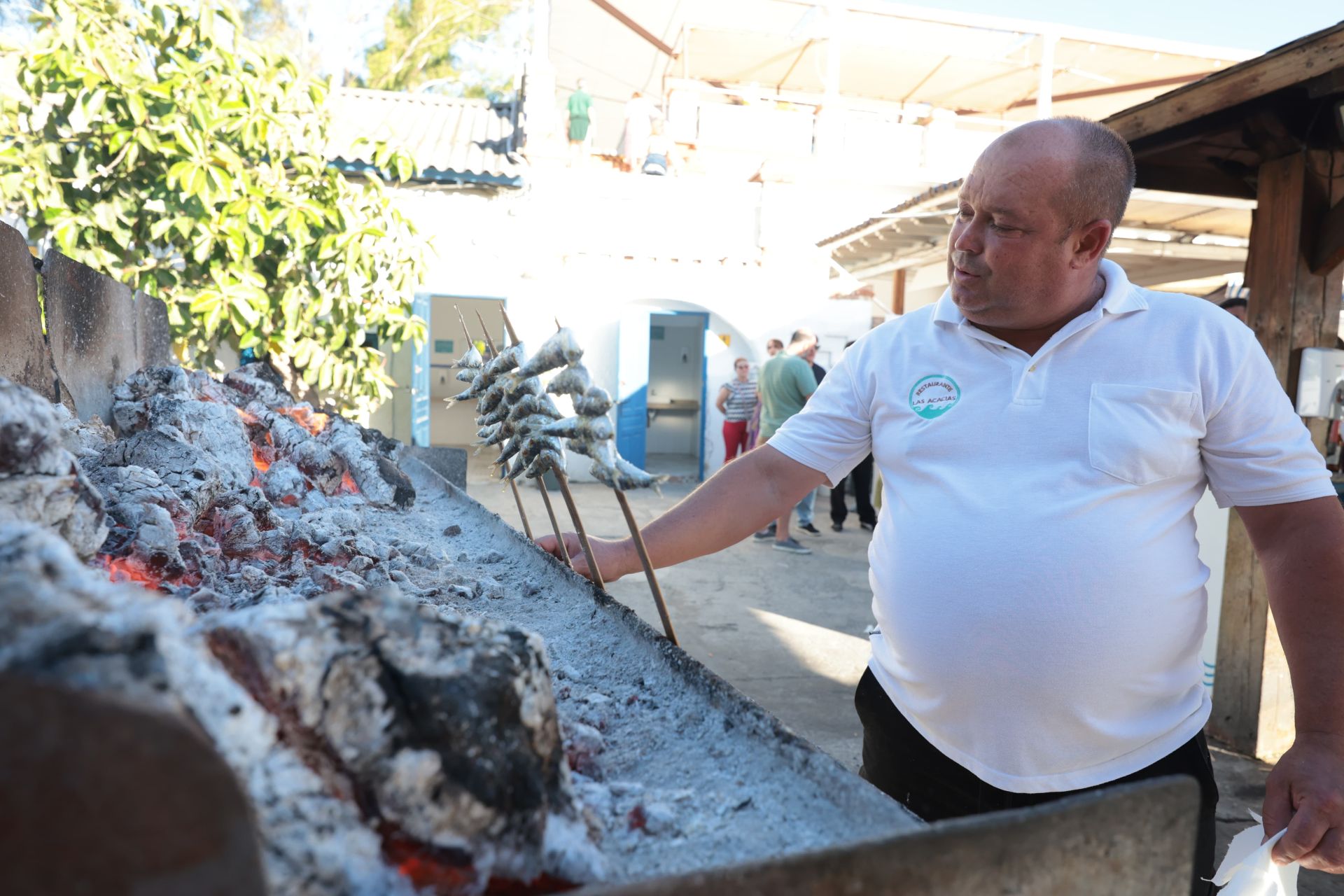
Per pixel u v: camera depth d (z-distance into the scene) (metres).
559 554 1.84
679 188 9.22
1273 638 3.14
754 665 4.00
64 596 0.52
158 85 4.39
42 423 0.91
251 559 1.77
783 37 11.03
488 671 0.67
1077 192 1.22
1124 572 1.22
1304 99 2.92
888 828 0.79
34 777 0.42
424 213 8.52
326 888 0.56
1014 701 1.26
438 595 1.63
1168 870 0.68
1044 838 0.62
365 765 0.61
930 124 11.84
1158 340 1.27
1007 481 1.30
